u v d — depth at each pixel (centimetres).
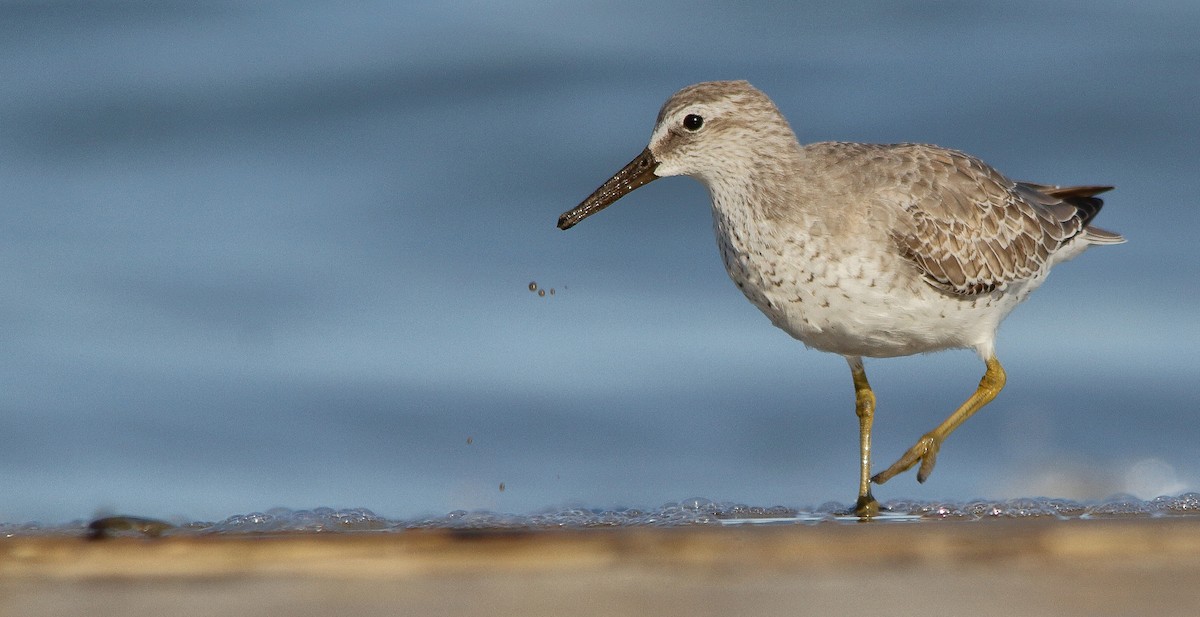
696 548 855
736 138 1318
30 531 1080
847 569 809
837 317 1306
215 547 863
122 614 736
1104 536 872
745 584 777
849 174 1312
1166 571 794
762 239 1308
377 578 796
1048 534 880
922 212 1311
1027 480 1788
